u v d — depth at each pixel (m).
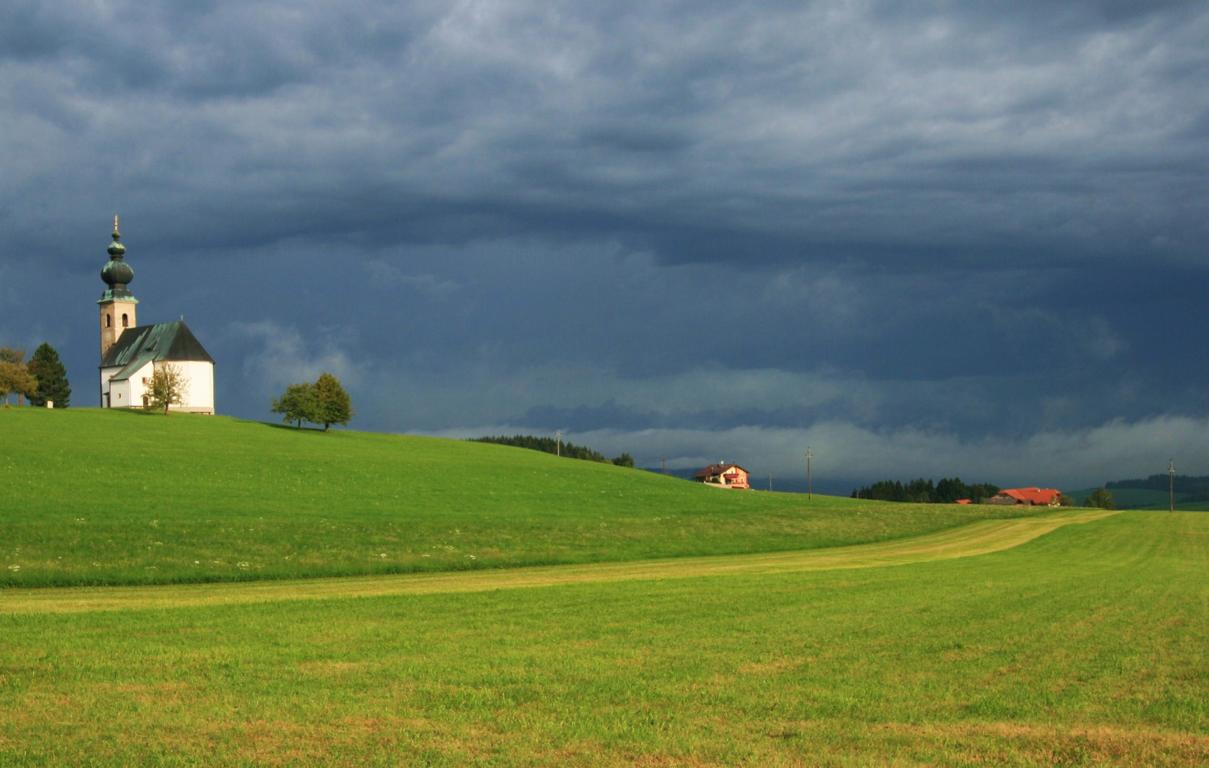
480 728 15.19
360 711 16.16
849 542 73.25
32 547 48.59
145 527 56.97
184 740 14.45
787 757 13.77
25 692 17.38
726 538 71.56
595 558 57.75
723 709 16.41
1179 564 55.56
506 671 19.34
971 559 59.19
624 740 14.53
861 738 14.73
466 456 133.12
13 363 157.38
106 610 29.61
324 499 80.19
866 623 26.25
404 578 46.25
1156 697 17.47
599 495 99.81
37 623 26.00
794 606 30.25
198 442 120.19
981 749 14.20
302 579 45.97
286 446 125.12
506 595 34.09
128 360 190.00
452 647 22.19
